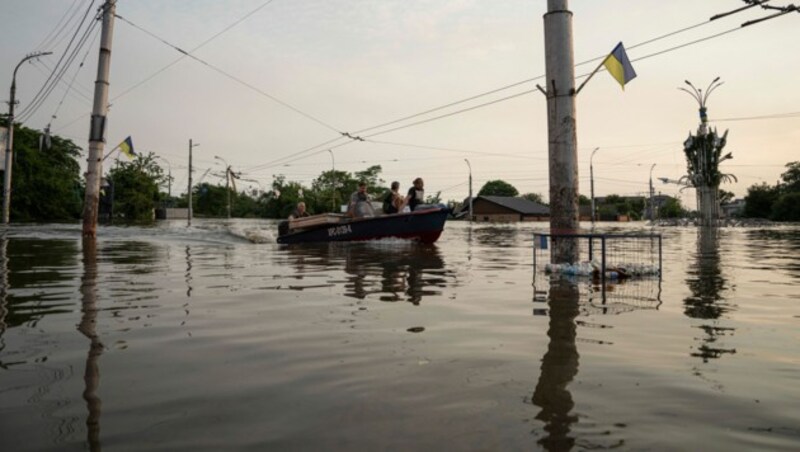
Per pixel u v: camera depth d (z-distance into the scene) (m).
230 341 3.23
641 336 3.31
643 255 9.71
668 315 3.96
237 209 86.19
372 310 4.22
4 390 2.35
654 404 2.17
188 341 3.22
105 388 2.38
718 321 3.76
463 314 4.05
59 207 49.72
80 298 4.74
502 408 2.12
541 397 2.25
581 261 7.12
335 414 2.07
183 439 1.86
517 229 28.16
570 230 7.14
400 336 3.36
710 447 1.78
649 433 1.89
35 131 51.09
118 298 4.77
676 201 90.19
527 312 4.11
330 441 1.83
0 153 27.23
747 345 3.09
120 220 44.84
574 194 7.21
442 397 2.26
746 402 2.19
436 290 5.28
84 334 3.39
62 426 1.96
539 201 113.75
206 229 22.44
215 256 9.37
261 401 2.22
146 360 2.82
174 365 2.73
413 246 12.76
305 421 2.01
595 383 2.43
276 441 1.83
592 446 1.78
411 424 1.97
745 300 4.61
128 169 58.75
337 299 4.74
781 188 75.31
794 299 4.63
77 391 2.34
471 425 1.96
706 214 32.50
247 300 4.69
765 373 2.57
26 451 1.76
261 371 2.63
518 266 7.66
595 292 5.09
